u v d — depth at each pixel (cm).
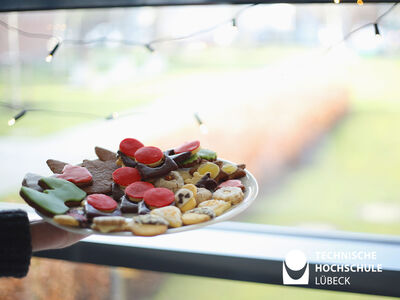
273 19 112
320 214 108
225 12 107
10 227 71
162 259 97
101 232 68
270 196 115
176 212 71
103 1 98
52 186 75
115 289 107
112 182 80
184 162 82
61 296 108
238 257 95
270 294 104
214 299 106
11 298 108
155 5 97
